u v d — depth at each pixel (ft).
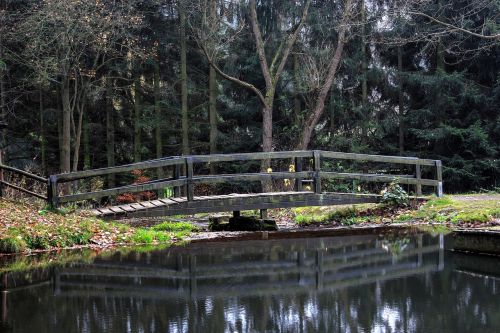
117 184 78.48
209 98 75.00
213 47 61.87
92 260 21.61
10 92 68.95
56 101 74.43
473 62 68.03
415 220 34.27
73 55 56.65
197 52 75.61
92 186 59.52
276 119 77.00
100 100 75.46
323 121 77.92
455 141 67.05
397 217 35.86
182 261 20.84
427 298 13.29
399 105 73.41
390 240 25.50
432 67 73.51
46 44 53.67
